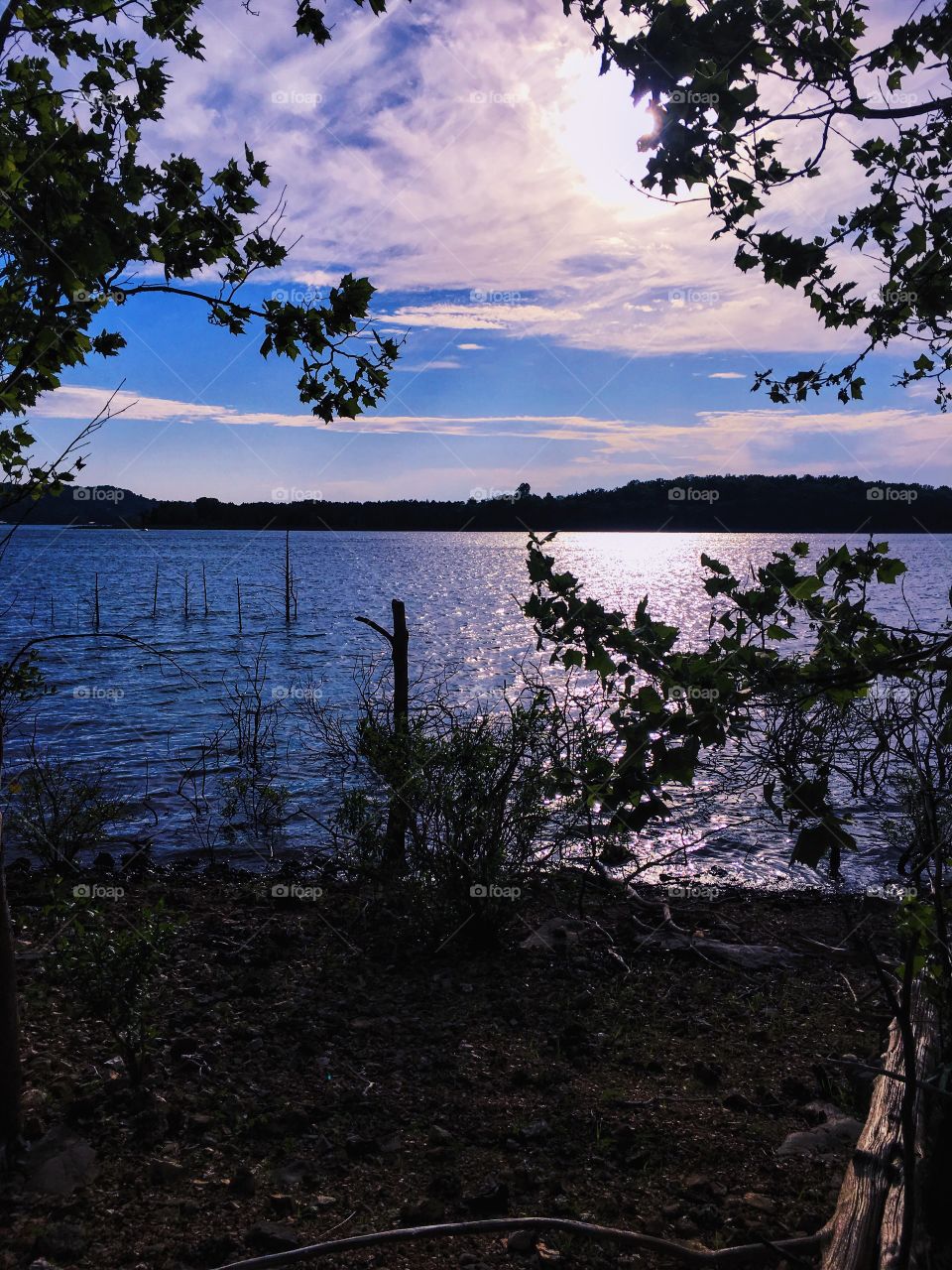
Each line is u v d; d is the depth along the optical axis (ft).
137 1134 14.88
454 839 24.32
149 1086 16.49
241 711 62.03
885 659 9.46
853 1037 19.57
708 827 36.11
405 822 25.55
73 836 34.45
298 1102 16.34
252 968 22.90
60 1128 14.85
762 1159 14.78
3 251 11.76
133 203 12.40
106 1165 14.05
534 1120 15.92
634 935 25.95
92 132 12.14
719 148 10.75
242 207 15.81
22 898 27.84
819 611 10.16
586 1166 14.56
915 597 168.25
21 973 21.16
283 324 16.05
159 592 244.83
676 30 9.89
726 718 9.41
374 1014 20.52
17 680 21.26
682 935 26.03
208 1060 17.79
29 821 33.24
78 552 577.84
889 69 11.11
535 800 23.90
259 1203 13.30
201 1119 15.40
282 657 113.29
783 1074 17.99
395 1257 12.15
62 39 14.35
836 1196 13.65
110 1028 16.40
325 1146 14.93
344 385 16.62
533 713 24.04
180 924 17.70
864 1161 12.44
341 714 40.16
